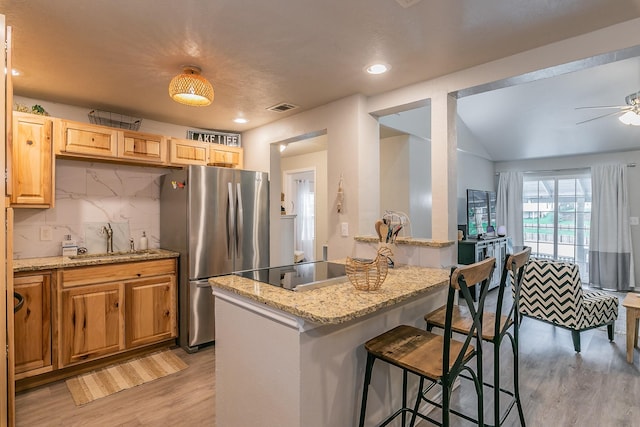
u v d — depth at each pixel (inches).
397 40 79.0
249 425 62.7
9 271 63.4
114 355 110.5
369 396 66.5
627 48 72.1
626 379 100.3
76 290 101.6
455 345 61.3
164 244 137.4
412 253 94.9
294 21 71.0
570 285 120.7
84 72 95.5
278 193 155.4
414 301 79.3
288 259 165.9
